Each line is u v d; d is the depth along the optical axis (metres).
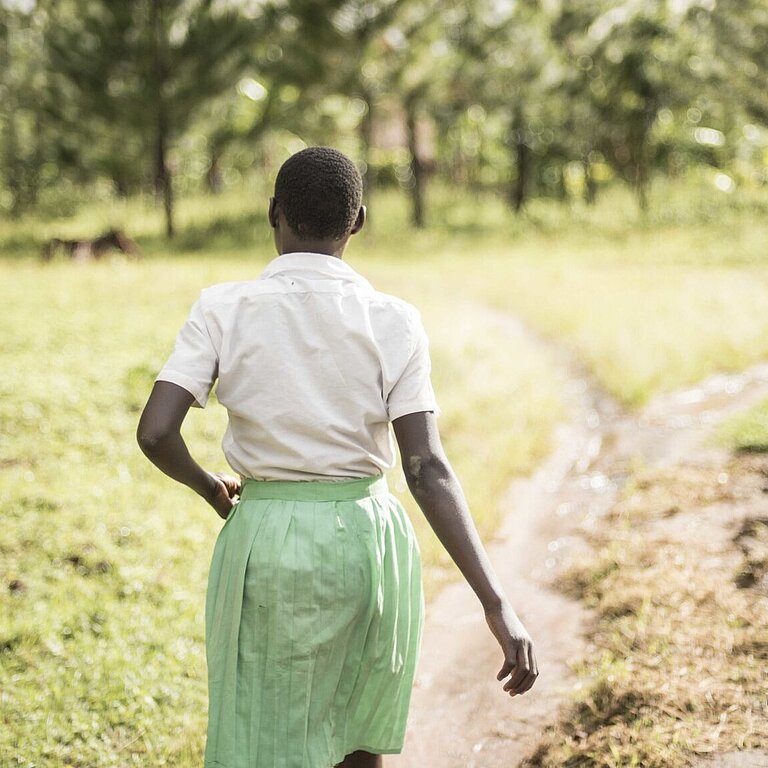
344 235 2.11
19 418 5.64
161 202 23.20
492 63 23.48
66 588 3.87
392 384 2.00
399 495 5.02
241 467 2.05
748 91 23.08
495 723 3.13
